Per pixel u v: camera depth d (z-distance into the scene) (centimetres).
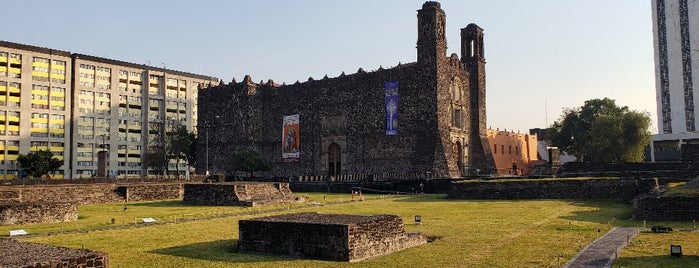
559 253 2044
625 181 4884
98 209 4466
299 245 2070
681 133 12050
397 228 2261
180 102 15338
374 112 8700
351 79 9031
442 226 2969
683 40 14150
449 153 8162
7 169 11769
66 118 12862
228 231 2873
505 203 4681
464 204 4644
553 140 11038
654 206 3117
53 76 12700
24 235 2780
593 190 5006
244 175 10069
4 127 11812
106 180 6875
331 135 9138
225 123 10644
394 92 8462
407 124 8300
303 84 9619
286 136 9675
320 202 5150
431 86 8119
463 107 8931
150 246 2344
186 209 4409
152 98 14738
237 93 10531
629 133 8981
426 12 8312
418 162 8025
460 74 8919
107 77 13825
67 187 5094
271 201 5025
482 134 9150
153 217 3688
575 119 10794
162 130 13075
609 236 2462
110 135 13725
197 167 10919
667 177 5556
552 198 5131
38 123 12375
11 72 11988
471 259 1961
